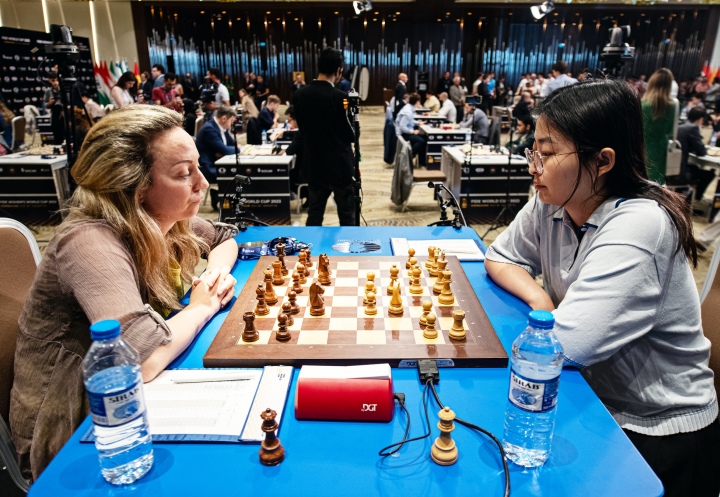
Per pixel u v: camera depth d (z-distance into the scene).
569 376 1.14
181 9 15.84
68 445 0.93
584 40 18.23
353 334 1.26
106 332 0.80
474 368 1.17
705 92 12.97
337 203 4.11
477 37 18.28
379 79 18.80
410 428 0.98
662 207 1.17
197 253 1.64
